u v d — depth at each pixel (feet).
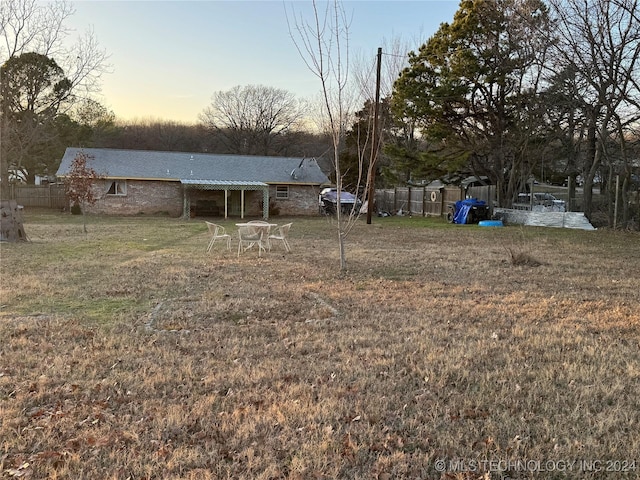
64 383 12.09
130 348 14.69
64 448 9.04
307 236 52.60
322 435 9.52
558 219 65.72
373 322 17.83
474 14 70.69
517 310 19.69
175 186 90.48
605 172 68.13
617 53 53.67
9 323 17.24
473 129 79.41
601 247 42.52
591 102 57.98
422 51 77.05
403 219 85.10
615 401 11.10
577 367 13.07
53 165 123.95
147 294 22.44
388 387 11.85
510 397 11.28
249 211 95.71
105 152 92.84
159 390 11.73
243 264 31.73
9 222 42.73
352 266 31.19
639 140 59.67
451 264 32.48
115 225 64.49
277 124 198.18
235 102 195.42
